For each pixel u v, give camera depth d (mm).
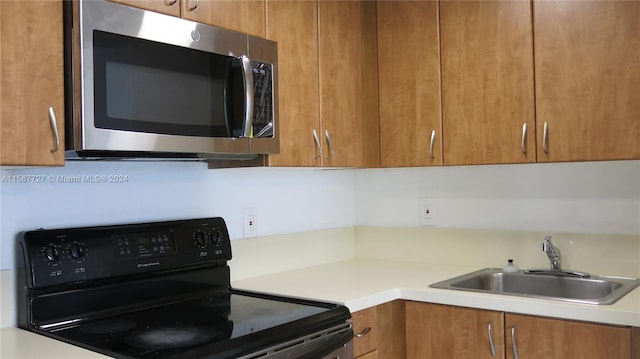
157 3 1600
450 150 2199
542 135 1981
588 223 2148
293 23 2039
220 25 1782
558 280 2125
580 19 1904
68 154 1506
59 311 1562
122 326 1536
